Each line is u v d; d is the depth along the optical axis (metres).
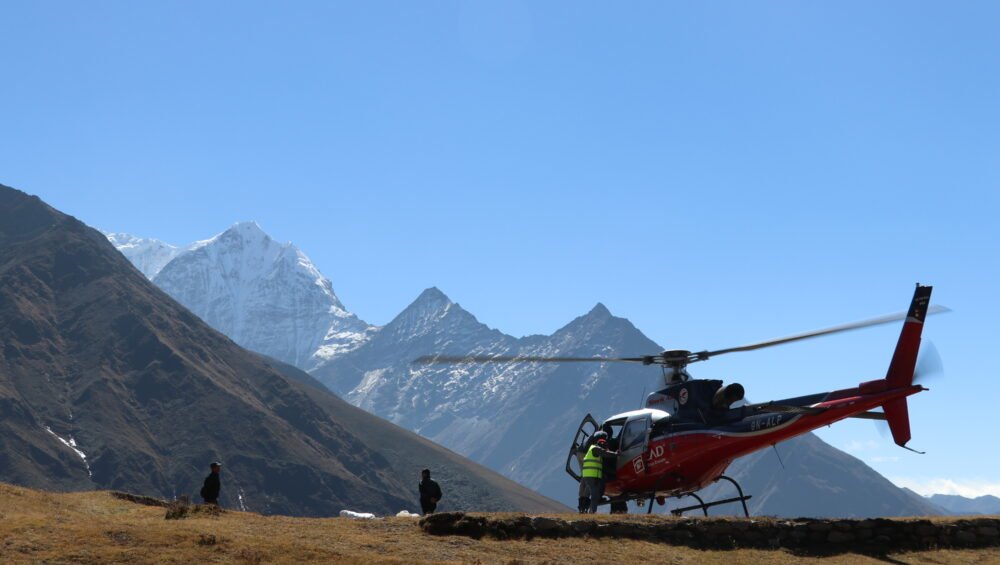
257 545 20.45
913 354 25.83
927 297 25.91
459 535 24.17
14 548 18.84
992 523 26.67
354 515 28.41
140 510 28.22
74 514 26.25
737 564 23.48
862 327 26.03
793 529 25.80
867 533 25.89
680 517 26.34
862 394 26.34
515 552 22.89
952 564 24.31
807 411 26.53
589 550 23.52
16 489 28.27
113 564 18.39
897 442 25.75
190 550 19.62
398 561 20.25
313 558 20.03
